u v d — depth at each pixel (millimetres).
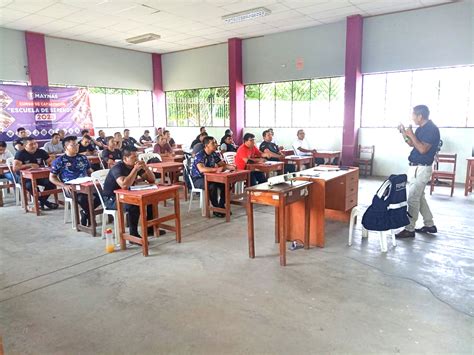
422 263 3055
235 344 2000
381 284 2682
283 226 3008
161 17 6953
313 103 8445
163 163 5715
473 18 6297
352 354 1897
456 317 2223
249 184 5027
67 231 4172
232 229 4137
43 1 5898
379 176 7570
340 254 3293
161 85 11023
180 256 3332
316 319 2230
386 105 7484
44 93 8242
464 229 3955
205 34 8492
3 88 7594
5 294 2646
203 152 4836
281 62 8602
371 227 3305
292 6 6500
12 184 5504
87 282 2824
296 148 7371
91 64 9195
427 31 6742
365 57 7469
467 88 6590
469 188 5816
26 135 6680
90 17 6859
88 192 3912
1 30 7500
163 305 2443
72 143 4570
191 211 4988
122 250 3516
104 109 9828
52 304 2492
